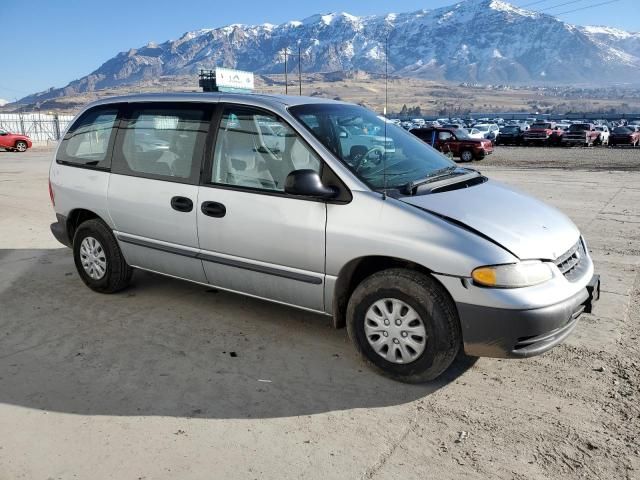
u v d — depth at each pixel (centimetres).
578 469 282
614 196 1184
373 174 383
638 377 374
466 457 292
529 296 327
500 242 336
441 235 339
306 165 388
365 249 359
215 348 421
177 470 283
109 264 516
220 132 432
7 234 815
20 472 282
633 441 304
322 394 355
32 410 338
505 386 364
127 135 492
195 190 437
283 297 409
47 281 584
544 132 3606
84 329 458
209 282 451
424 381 360
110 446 303
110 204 495
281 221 392
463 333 340
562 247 360
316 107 432
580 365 392
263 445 303
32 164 2191
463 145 2386
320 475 279
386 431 315
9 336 445
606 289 552
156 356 408
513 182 1462
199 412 335
